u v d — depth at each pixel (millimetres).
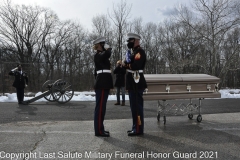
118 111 7797
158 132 5051
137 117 4789
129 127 5496
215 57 15172
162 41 30688
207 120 6207
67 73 15836
